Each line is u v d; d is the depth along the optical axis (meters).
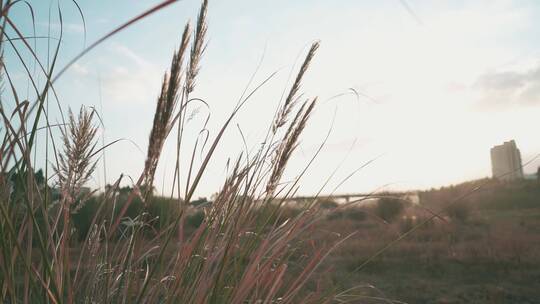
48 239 1.32
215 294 1.54
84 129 1.22
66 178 1.23
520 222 19.25
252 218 1.96
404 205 17.94
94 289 1.63
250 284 1.71
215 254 1.67
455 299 8.07
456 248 12.80
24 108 1.27
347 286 3.32
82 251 1.60
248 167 1.98
